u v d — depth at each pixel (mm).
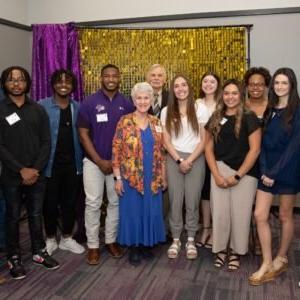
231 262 2697
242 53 3963
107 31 4180
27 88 2549
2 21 3971
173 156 2770
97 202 2811
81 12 4379
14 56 4199
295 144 2336
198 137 2779
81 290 2408
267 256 2533
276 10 3861
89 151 2727
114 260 2869
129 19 4227
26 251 3035
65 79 2766
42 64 4258
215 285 2467
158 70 3160
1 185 2605
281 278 2549
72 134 2883
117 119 2797
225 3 3998
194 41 4039
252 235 2943
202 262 2820
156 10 4180
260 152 2512
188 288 2430
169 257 2895
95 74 4234
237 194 2576
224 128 2578
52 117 2791
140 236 2744
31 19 4457
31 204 2678
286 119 2350
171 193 2873
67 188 2945
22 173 2479
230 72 4008
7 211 2572
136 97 2664
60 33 4191
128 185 2699
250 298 2297
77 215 3201
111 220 2906
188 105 2770
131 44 4160
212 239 2885
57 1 4418
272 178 2393
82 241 3223
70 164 2898
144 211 2715
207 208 3094
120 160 2715
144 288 2432
